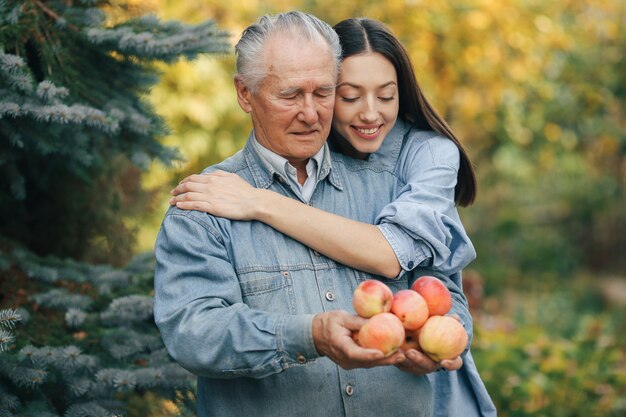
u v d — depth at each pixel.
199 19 5.30
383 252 1.77
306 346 1.57
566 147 8.49
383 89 1.90
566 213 10.13
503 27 6.73
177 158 2.74
